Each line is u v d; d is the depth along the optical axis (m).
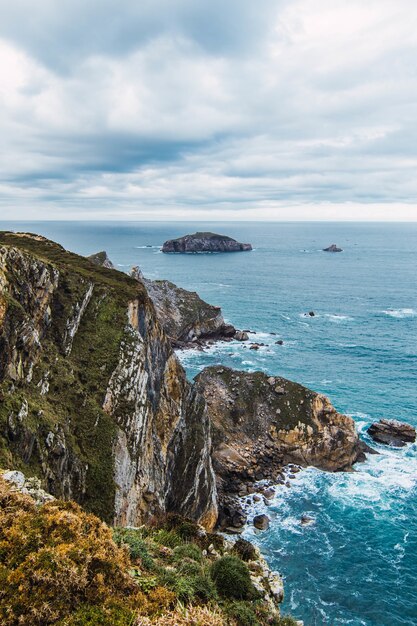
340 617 36.00
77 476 29.53
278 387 67.00
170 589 12.26
